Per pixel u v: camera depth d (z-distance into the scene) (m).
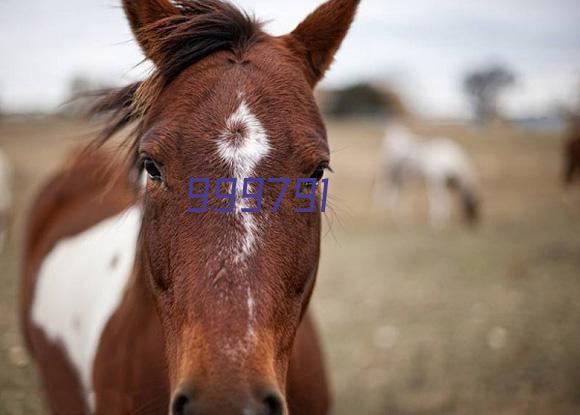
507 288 6.61
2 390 3.01
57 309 2.51
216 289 1.33
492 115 27.73
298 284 1.50
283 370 1.48
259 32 1.76
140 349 1.82
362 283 7.09
